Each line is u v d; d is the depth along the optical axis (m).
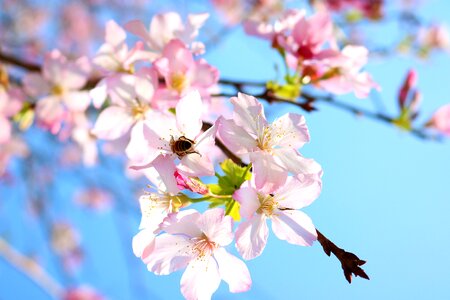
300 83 0.51
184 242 0.44
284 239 0.43
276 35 0.52
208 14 0.50
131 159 0.48
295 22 0.51
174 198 0.44
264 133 0.44
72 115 0.59
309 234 0.43
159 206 0.45
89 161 0.66
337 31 0.67
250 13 0.85
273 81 0.51
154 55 0.50
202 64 0.48
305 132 0.44
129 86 0.48
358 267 0.42
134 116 0.49
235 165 0.44
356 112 0.57
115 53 0.50
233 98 0.44
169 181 0.44
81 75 0.57
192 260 0.44
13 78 0.60
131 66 0.50
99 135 0.49
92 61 0.50
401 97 0.57
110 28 0.50
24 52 1.00
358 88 0.51
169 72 0.48
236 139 0.43
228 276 0.44
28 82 0.57
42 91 0.57
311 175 0.43
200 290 0.44
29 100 0.58
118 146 0.49
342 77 0.51
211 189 0.44
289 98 0.51
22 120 0.58
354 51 0.51
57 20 1.45
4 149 0.98
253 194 0.43
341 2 0.81
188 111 0.44
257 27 0.52
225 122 0.44
